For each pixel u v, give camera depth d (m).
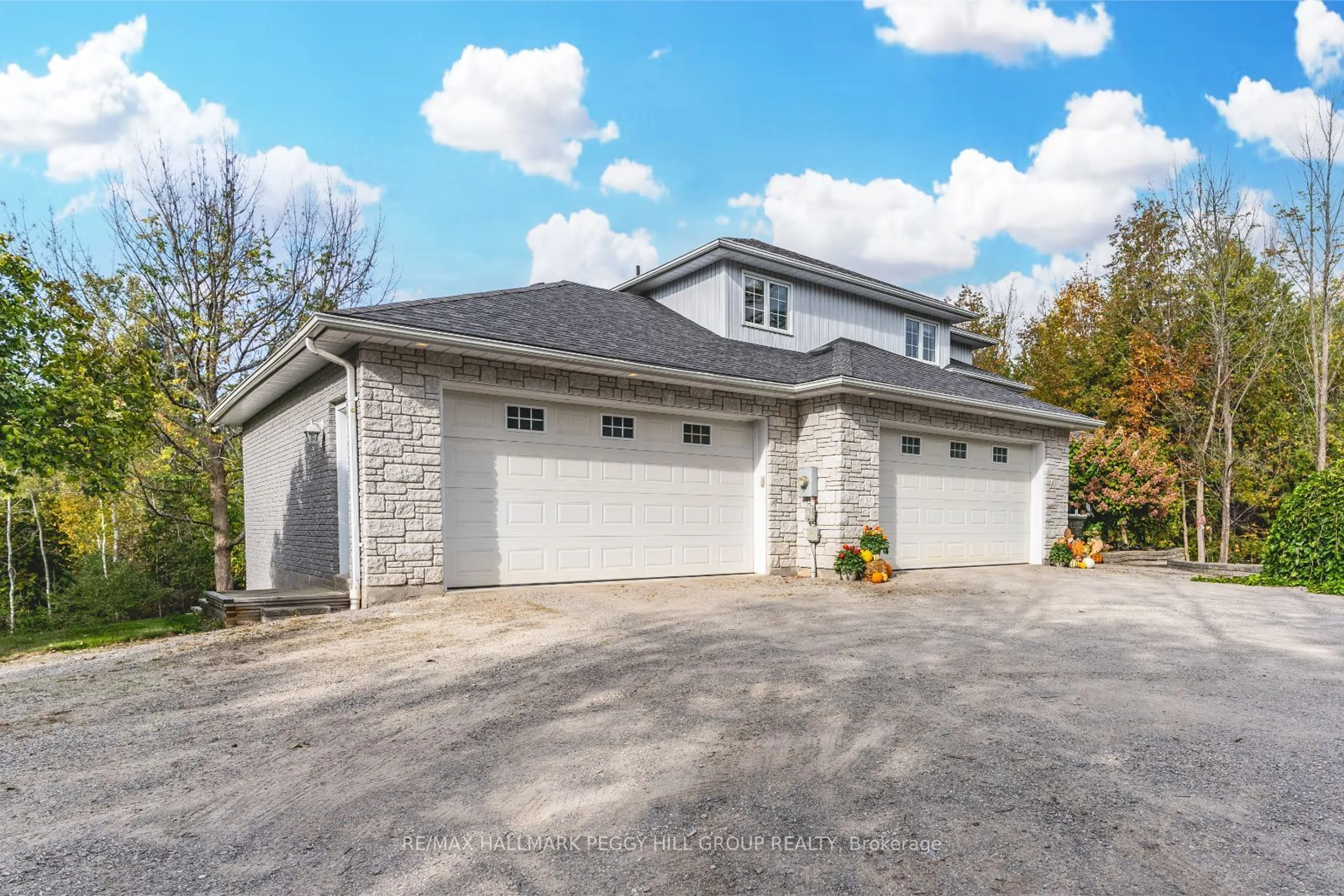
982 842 2.75
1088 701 4.59
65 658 6.28
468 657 5.77
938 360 17.66
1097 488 16.50
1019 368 30.28
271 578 12.68
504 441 9.13
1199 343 17.38
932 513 12.67
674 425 10.67
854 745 3.79
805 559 11.45
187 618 10.09
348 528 9.15
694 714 4.33
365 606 7.95
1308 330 16.34
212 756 3.76
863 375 11.31
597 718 4.25
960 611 8.16
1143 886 2.45
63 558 24.11
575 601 8.30
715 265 13.76
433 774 3.47
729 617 7.53
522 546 9.23
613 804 3.12
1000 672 5.33
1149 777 3.38
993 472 13.73
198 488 19.86
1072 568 13.52
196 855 2.73
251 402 12.44
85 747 3.94
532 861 2.64
